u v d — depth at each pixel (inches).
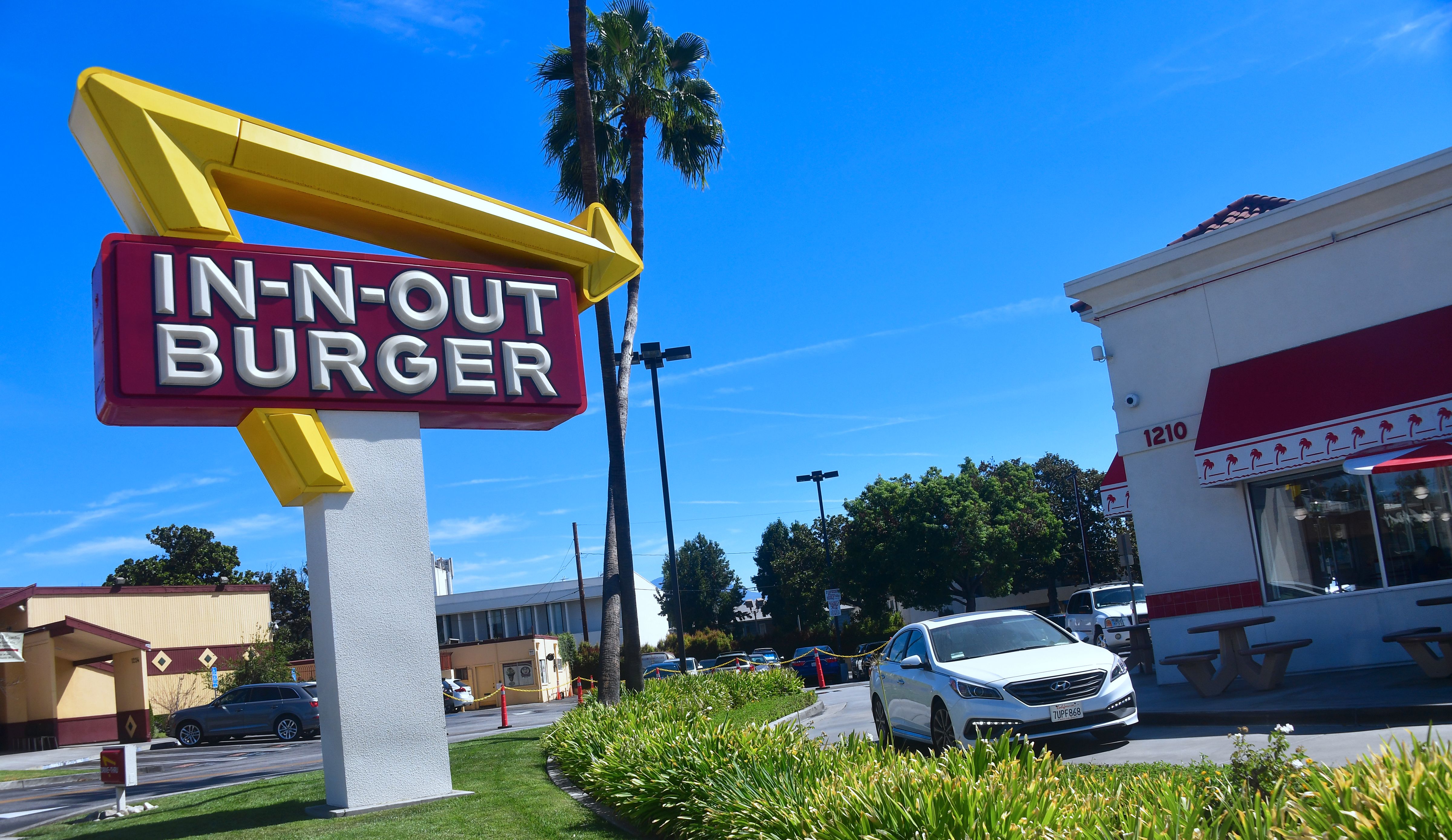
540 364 390.6
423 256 402.9
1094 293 591.8
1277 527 530.3
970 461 2220.7
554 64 846.5
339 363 353.1
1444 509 473.7
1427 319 469.7
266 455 347.3
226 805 404.2
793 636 2208.4
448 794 356.8
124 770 430.9
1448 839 126.6
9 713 1224.8
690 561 3070.9
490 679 2116.1
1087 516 2472.9
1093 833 153.3
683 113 892.6
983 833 164.2
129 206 356.2
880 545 2062.0
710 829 245.9
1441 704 337.7
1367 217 496.7
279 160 350.0
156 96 333.7
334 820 323.6
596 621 2564.0
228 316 336.8
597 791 337.7
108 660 1262.3
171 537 2635.3
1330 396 484.4
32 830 398.6
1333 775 156.2
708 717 437.4
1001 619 441.7
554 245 409.1
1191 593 555.5
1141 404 576.1
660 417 1155.3
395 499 361.1
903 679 437.7
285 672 1457.9
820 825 197.8
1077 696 374.0
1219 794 178.9
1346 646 499.2
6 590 1277.1
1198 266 551.8
